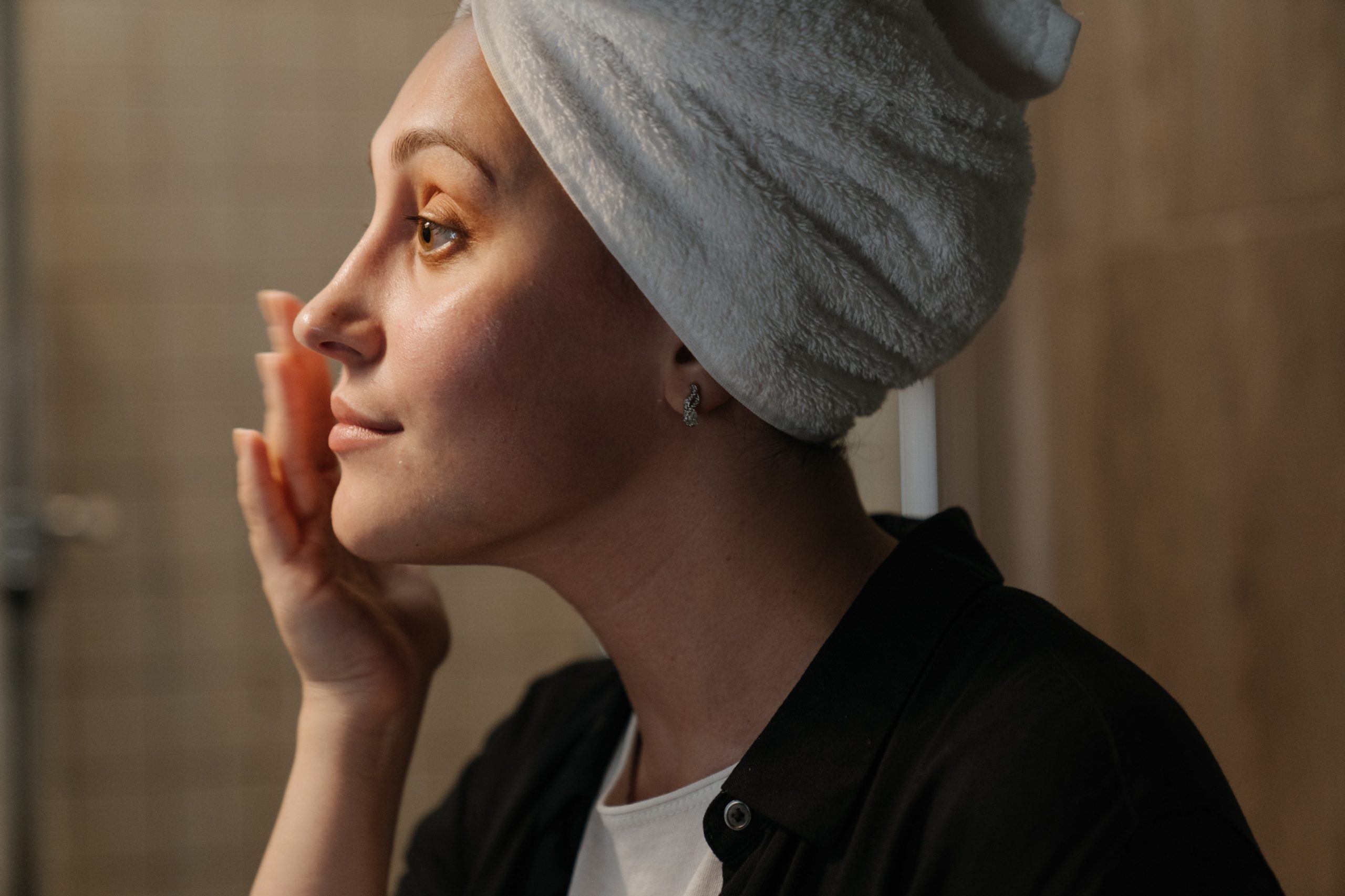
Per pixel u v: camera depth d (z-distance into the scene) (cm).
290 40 210
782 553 53
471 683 216
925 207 48
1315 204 76
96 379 205
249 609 210
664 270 47
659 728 58
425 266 51
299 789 66
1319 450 77
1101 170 99
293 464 68
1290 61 78
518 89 47
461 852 74
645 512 52
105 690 205
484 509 50
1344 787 77
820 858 48
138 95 205
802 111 46
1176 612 92
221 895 208
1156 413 93
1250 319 82
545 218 49
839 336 49
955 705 48
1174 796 43
